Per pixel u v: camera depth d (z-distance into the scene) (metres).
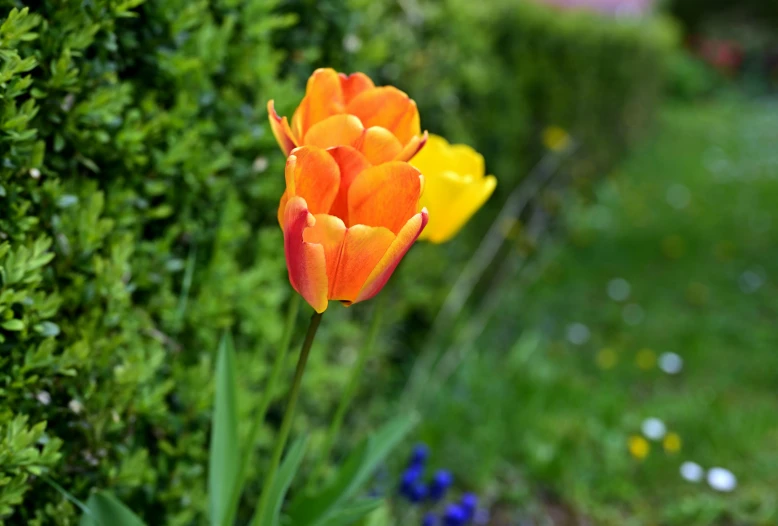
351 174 0.96
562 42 5.49
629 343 4.04
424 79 2.70
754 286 4.91
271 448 1.97
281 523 1.46
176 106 1.52
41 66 1.22
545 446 2.85
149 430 1.57
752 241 5.85
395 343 3.18
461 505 2.08
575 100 5.96
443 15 2.76
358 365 1.55
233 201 1.71
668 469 2.92
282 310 2.16
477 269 3.65
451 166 1.38
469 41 2.93
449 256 3.43
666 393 3.53
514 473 2.77
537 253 5.09
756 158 9.19
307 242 0.92
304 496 1.45
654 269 5.20
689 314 4.45
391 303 2.85
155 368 1.47
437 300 3.32
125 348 1.46
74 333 1.32
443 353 3.41
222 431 1.37
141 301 1.54
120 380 1.38
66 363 1.27
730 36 20.31
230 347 1.39
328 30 2.08
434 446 2.72
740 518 2.67
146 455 1.46
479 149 4.01
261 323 1.85
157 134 1.47
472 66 2.99
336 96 1.09
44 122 1.25
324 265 0.93
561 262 5.11
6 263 1.14
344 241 0.92
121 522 1.24
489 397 3.08
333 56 2.11
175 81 1.54
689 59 17.38
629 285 4.86
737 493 2.81
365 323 2.71
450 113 2.94
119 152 1.39
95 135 1.33
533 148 5.20
